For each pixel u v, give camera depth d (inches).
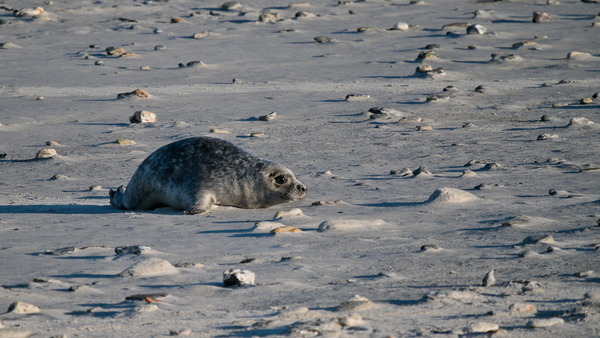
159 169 1683.1
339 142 2721.5
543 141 2603.3
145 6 6525.6
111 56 4953.3
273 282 1027.3
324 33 5561.0
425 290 951.0
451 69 4468.5
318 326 756.6
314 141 2753.4
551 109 3302.2
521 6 6412.4
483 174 2044.8
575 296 899.4
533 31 5506.9
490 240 1259.8
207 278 1061.8
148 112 3240.7
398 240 1280.8
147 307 880.3
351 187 1913.1
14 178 2305.6
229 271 1018.1
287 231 1353.3
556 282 974.4
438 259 1137.4
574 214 1451.8
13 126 3196.4
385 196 1760.6
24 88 4114.2
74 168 2436.0
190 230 1428.4
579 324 765.9
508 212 1487.5
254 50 5078.7
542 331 746.2
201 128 3065.9
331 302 906.1
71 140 2940.5
